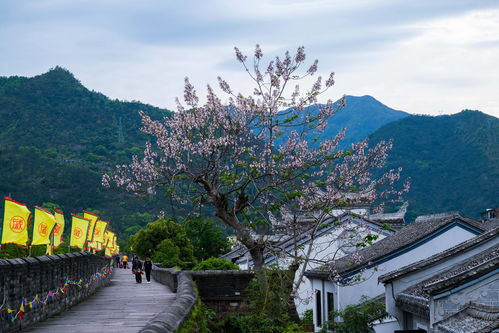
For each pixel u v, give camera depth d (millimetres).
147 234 74250
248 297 27828
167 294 27281
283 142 26375
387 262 27391
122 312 18312
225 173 26141
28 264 14391
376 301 24406
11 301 13000
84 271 23906
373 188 27500
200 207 26250
